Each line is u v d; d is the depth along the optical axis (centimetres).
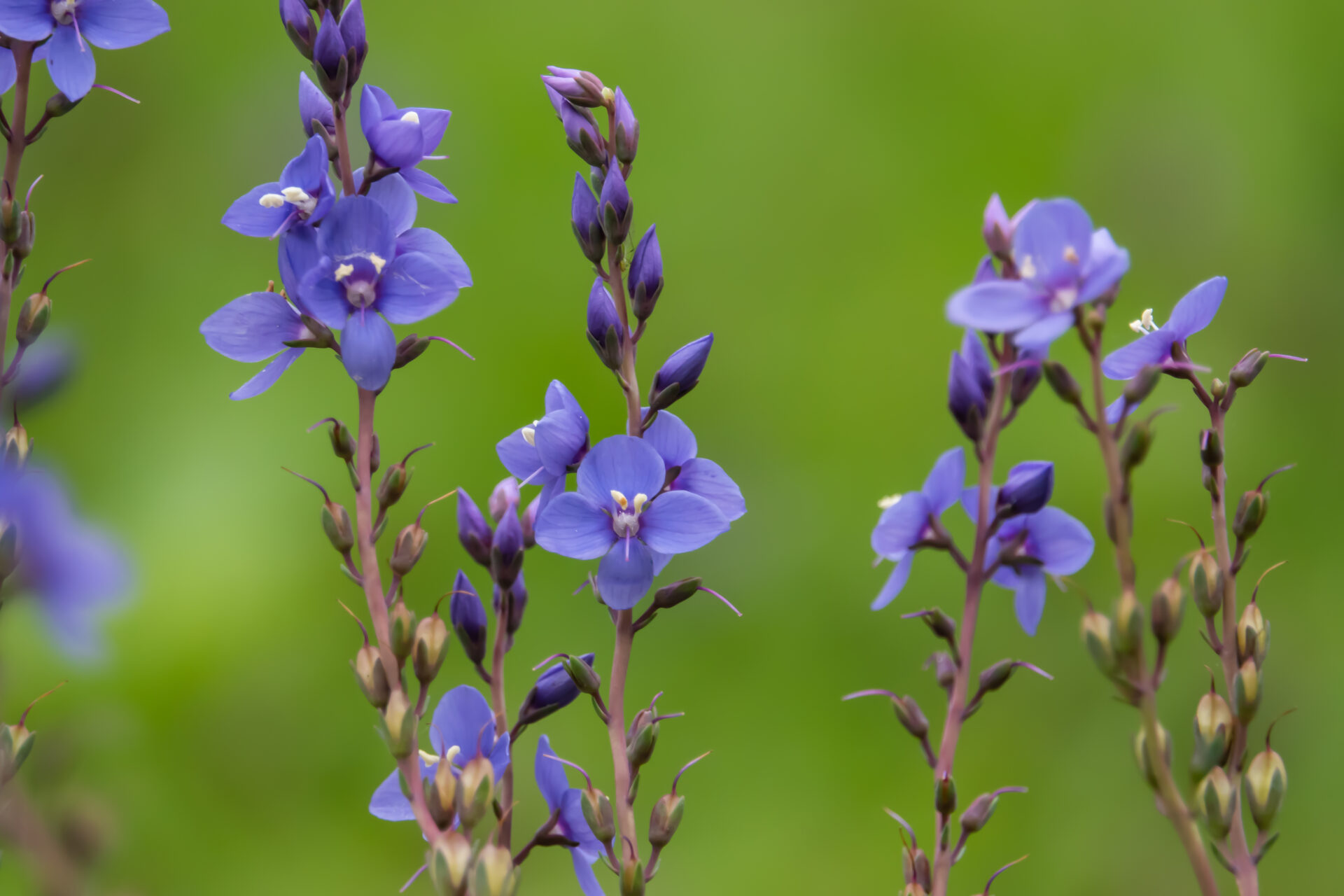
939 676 36
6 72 37
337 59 36
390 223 36
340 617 50
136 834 43
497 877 35
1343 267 60
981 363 36
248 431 54
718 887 46
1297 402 58
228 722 46
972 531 53
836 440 58
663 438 37
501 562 36
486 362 58
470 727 36
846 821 47
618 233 36
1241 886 35
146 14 37
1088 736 48
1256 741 49
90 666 36
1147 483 56
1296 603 52
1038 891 45
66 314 56
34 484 36
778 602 53
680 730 49
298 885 44
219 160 60
